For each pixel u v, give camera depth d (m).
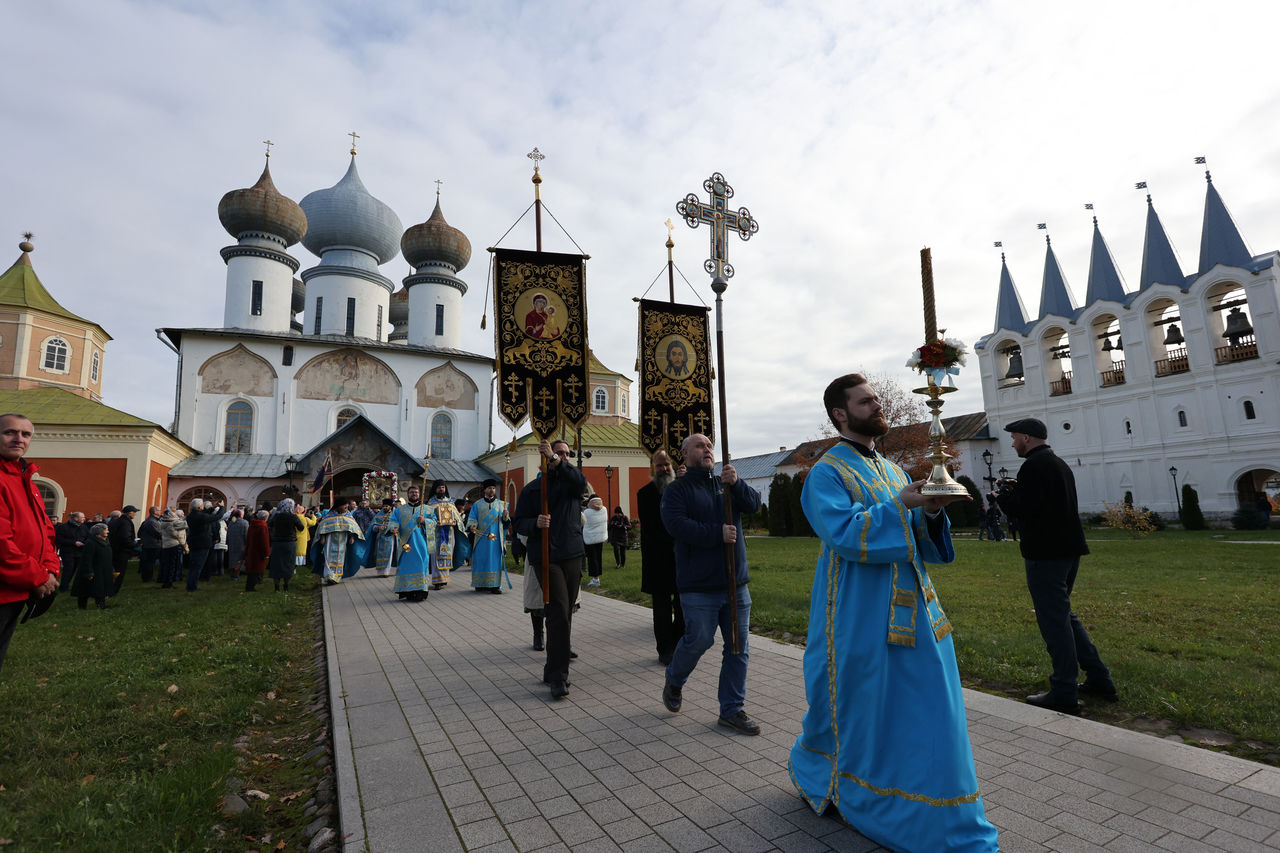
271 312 38.81
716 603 4.46
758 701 4.97
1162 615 7.84
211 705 5.21
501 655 6.88
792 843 2.86
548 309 6.69
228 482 32.19
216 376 35.31
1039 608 4.68
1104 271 38.12
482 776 3.69
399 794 3.47
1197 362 33.25
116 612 10.54
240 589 14.09
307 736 4.80
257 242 38.84
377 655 6.92
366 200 43.12
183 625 9.22
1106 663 5.55
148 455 25.91
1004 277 42.94
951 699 2.60
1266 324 31.06
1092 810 3.11
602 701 5.12
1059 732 4.15
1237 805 3.12
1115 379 36.78
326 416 37.00
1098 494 36.72
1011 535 27.38
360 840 2.98
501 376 6.38
